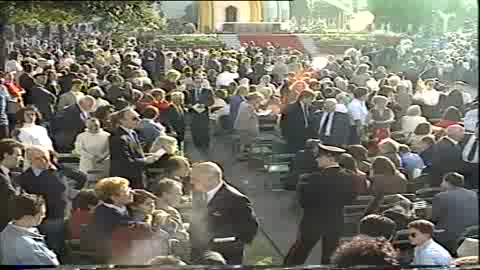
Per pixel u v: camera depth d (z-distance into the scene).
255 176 4.54
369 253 2.95
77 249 3.41
